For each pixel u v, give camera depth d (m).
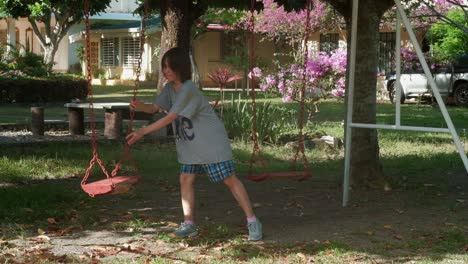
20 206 7.77
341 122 18.44
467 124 18.56
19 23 46.16
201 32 30.23
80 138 14.80
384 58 29.20
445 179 10.25
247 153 12.66
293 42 28.70
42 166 10.76
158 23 36.03
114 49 40.44
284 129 15.14
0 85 24.48
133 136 6.00
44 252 5.87
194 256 5.80
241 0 10.77
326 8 25.20
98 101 26.39
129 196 8.49
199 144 6.10
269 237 6.50
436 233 6.68
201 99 6.08
